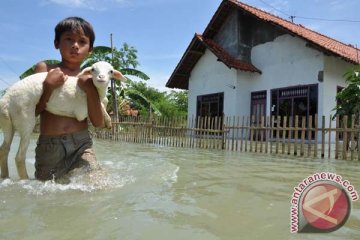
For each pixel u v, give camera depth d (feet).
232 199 10.84
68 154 13.03
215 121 35.78
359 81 31.71
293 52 51.39
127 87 80.23
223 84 58.90
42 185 11.85
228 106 57.67
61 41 13.67
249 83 57.47
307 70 49.32
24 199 10.01
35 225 7.77
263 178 15.19
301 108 49.96
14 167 16.16
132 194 10.88
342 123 28.84
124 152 27.40
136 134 45.03
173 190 11.80
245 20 58.34
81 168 12.67
